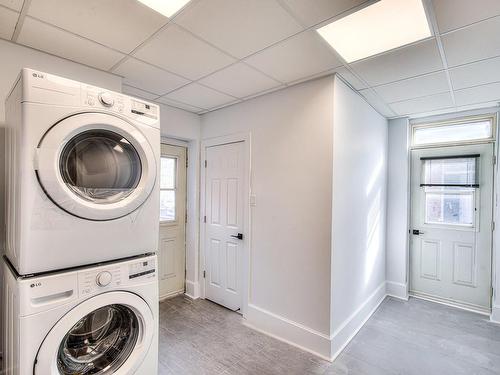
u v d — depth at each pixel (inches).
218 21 60.6
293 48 72.1
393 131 142.0
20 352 42.6
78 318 47.6
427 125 137.6
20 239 44.3
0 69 68.2
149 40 68.6
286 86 97.4
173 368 80.7
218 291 126.4
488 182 122.3
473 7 54.6
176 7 55.9
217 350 90.0
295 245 94.3
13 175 50.4
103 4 55.0
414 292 141.1
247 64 81.3
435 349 92.2
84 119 48.8
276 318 98.6
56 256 46.6
